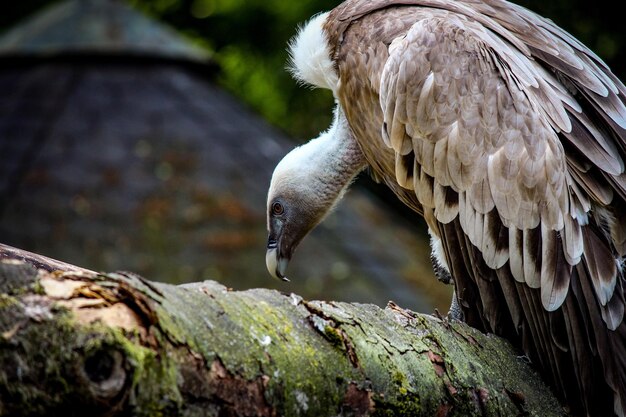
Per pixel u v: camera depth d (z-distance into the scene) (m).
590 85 8.79
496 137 8.27
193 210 23.33
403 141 8.73
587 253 8.09
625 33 22.53
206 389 5.17
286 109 29.84
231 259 22.33
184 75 27.17
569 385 8.01
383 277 22.69
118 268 22.17
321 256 22.67
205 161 24.55
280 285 21.91
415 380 6.26
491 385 6.93
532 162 8.12
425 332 6.67
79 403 4.63
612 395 7.94
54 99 26.09
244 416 5.34
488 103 8.35
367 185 28.19
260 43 31.14
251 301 5.71
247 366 5.36
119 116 25.62
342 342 5.90
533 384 7.69
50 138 24.92
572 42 9.69
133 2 32.88
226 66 30.53
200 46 30.31
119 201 23.45
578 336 7.98
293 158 10.99
